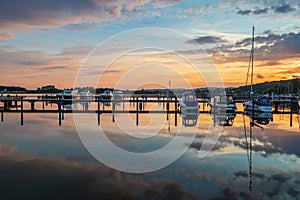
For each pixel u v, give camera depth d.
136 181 6.55
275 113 26.53
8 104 32.78
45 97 42.06
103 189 6.07
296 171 7.30
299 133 13.95
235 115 24.83
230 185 6.27
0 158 8.59
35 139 11.87
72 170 7.36
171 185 6.30
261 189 6.01
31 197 5.64
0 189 6.03
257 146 10.58
